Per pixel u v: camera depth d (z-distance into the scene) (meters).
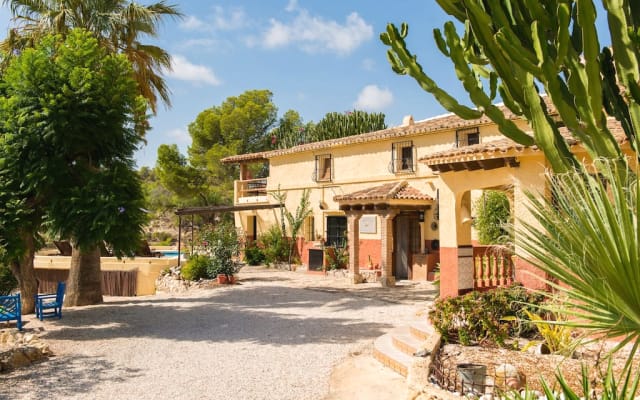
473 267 10.34
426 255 18.75
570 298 2.70
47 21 15.58
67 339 10.21
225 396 6.69
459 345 7.36
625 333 2.45
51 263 21.67
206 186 39.12
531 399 3.91
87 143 11.37
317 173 24.14
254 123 42.25
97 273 15.12
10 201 10.56
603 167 3.36
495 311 7.55
